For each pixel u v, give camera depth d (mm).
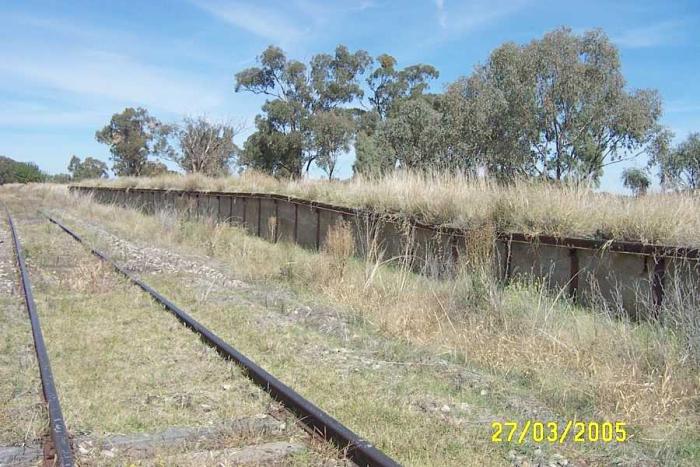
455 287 9664
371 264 11969
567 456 4988
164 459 4543
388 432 5191
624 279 9055
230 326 8602
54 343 7422
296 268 12891
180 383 6215
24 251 15531
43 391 5855
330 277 11891
